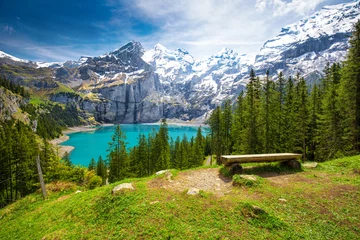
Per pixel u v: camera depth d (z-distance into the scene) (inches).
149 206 331.9
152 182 446.6
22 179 1464.1
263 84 1181.1
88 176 1197.1
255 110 1201.4
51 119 7258.9
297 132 1200.8
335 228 263.4
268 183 400.2
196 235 260.4
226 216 296.4
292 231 260.8
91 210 382.0
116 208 351.9
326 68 1375.5
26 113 4933.6
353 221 274.1
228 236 255.4
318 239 244.5
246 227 271.1
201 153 2517.2
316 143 1315.2
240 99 1462.8
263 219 283.1
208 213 305.9
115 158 1557.6
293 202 326.6
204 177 470.9
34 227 430.9
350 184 379.9
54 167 1280.8
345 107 954.7
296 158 511.5
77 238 307.7
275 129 1180.5
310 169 501.0
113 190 408.5
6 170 1400.1
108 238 286.4
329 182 400.8
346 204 314.0
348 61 885.8
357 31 853.2
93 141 5723.4
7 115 4101.9
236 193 368.2
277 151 1171.9
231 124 1596.9
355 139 914.7
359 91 864.9
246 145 1228.5
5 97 4490.7
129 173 1544.0
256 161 484.7
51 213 476.4
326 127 1103.0
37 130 4766.2
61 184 911.7
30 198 768.9
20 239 396.8
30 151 1562.5
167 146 2063.2
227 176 464.8
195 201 339.3
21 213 620.7
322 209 305.1
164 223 290.7
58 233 341.4
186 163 2054.6
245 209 304.8
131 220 309.7
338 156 924.6
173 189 400.2
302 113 1165.7
